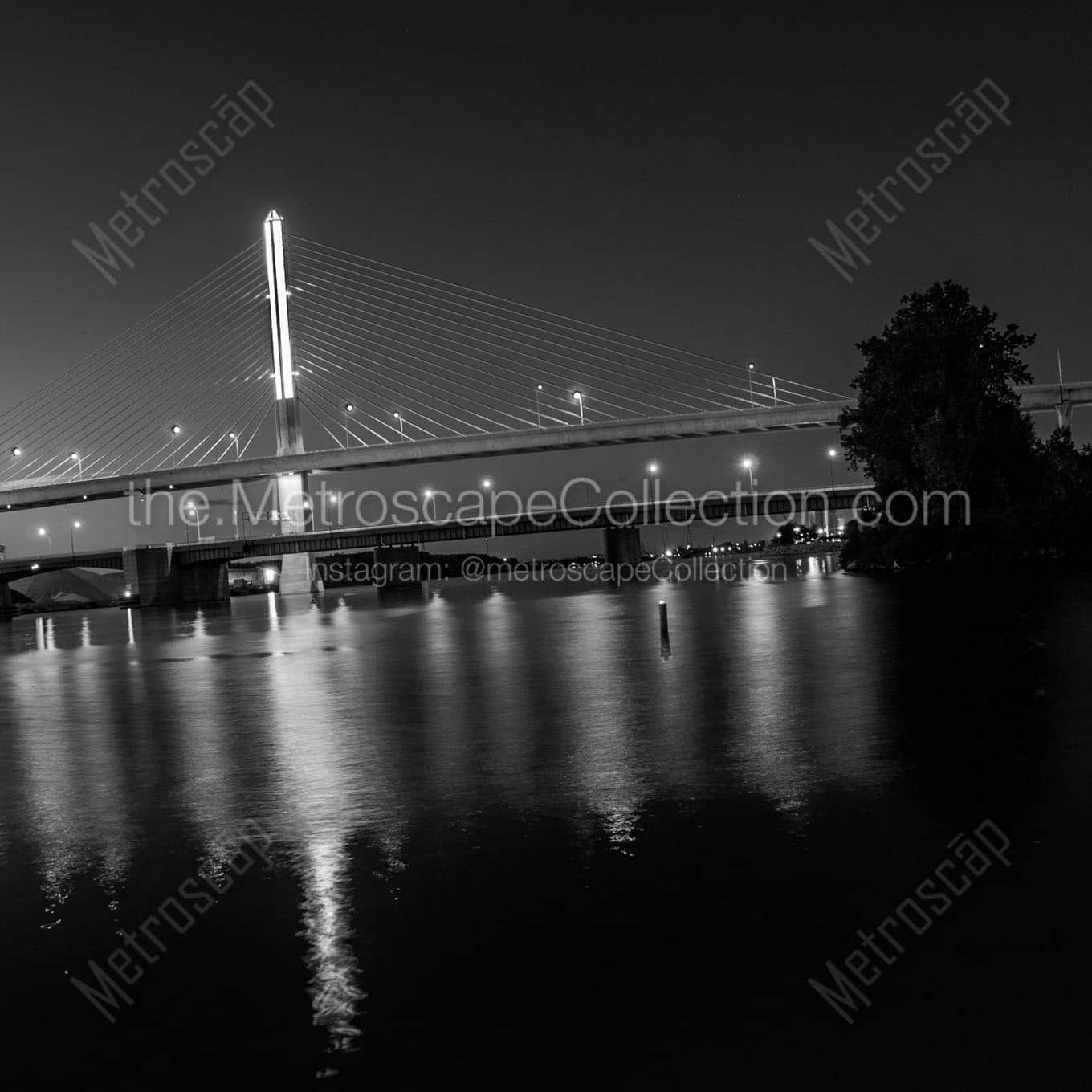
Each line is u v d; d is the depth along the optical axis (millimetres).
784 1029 9781
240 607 159250
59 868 15586
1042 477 86688
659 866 13930
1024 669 29688
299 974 11312
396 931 12242
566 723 26109
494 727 26250
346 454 198375
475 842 15492
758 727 23625
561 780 19250
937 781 17328
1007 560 82875
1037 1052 9281
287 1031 10180
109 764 24750
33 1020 10648
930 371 85500
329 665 48625
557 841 15281
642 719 25891
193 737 28188
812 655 37344
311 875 14445
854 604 62594
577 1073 9289
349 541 184750
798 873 13352
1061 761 18172
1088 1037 9430
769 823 15555
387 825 16828
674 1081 9109
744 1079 9109
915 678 29484
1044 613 45844
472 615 86312
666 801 17250
